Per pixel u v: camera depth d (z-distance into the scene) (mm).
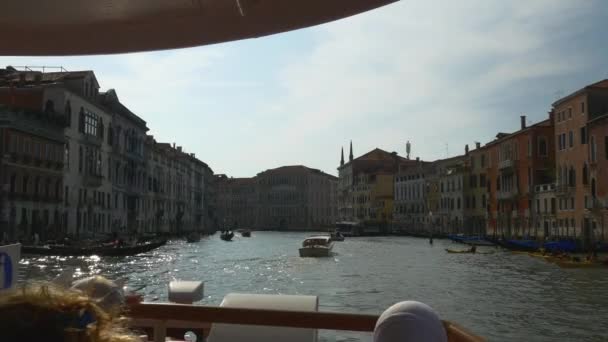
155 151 86000
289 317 3850
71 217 53719
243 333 4434
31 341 1262
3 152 42375
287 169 158375
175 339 5812
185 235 98625
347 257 52156
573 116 55938
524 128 70250
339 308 21641
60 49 4430
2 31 4258
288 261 47031
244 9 3965
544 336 16219
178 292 5309
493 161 78750
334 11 3896
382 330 2428
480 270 37281
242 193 168250
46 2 4059
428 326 2393
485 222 81938
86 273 31969
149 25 4238
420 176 108875
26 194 44844
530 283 29297
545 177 66250
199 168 122812
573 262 37375
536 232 64688
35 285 1425
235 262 45094
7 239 41719
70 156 53375
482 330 17094
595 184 51312
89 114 58031
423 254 55812
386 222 122688
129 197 73188
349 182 140500
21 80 52875
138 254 48125
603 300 23125
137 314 3977
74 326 1338
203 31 4250
